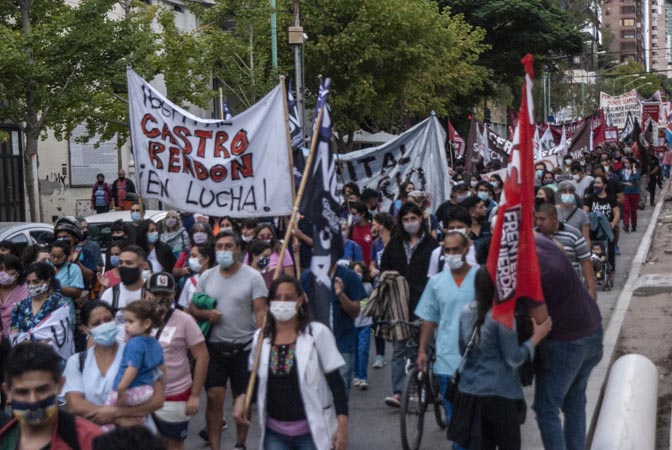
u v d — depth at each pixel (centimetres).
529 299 690
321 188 805
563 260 746
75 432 480
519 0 5928
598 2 9812
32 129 2328
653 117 5850
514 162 669
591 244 1877
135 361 669
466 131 6050
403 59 4184
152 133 1098
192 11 3606
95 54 2269
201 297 895
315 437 641
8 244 1153
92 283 1311
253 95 3431
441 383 861
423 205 1374
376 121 4878
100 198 3138
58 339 968
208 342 902
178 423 780
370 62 4162
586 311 754
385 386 1205
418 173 1775
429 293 858
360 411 1084
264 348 654
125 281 875
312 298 812
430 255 1011
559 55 6412
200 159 1089
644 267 2162
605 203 1997
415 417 938
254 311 903
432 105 4994
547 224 912
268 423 656
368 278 1259
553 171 2331
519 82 6406
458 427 688
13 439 480
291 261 1086
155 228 1261
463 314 695
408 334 995
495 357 682
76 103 2345
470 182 2186
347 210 1223
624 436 859
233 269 907
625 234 2864
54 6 2525
